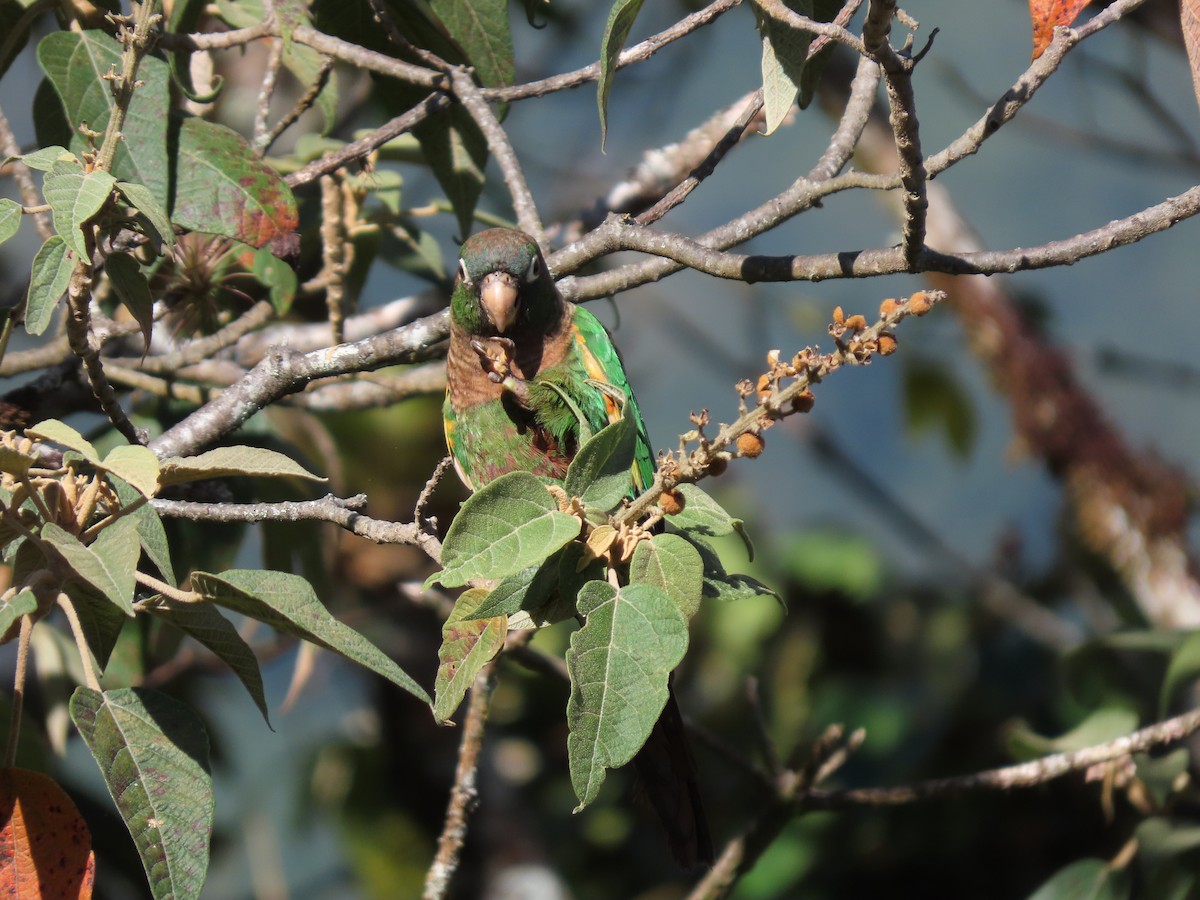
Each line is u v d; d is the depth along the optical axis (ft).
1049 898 27.78
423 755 44.16
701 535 17.06
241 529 29.66
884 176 20.89
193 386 28.32
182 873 15.90
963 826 37.99
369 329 34.17
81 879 16.06
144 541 17.42
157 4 19.99
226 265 28.76
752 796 40.68
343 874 47.88
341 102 41.45
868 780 39.81
